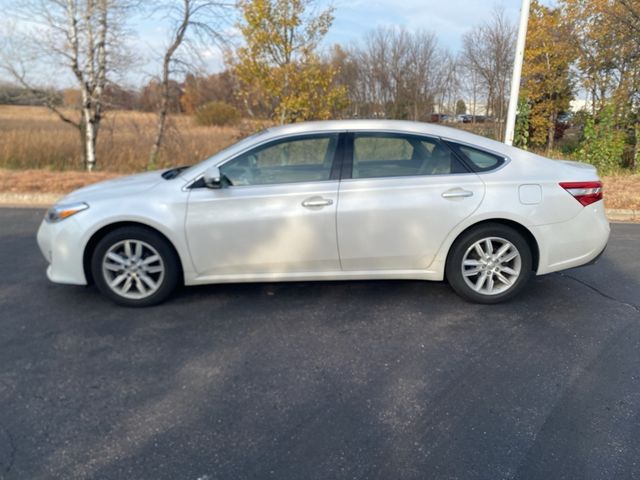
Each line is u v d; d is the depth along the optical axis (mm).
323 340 3273
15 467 2090
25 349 3111
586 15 14180
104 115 12039
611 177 10461
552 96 17125
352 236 3652
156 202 3598
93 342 3217
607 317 3629
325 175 3688
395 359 3029
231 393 2660
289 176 3697
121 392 2654
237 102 12258
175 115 12867
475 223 3705
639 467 2102
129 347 3156
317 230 3631
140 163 12125
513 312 3721
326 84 11133
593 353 3096
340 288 4188
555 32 15336
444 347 3182
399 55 19656
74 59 11156
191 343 3219
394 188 3635
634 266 4844
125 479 2033
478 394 2652
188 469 2092
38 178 9633
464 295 3840
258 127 11445
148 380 2779
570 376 2826
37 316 3594
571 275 4574
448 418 2445
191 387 2713
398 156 3744
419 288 4195
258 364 2961
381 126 3803
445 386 2732
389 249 3697
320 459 2156
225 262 3691
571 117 16938
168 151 12531
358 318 3613
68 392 2650
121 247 3689
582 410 2504
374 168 3715
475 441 2273
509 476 2059
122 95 12117
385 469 2098
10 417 2428
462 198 3633
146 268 3711
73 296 3967
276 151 3717
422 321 3564
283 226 3621
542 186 3691
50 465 2107
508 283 3812
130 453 2186
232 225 3609
